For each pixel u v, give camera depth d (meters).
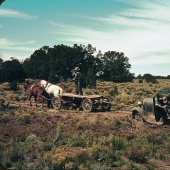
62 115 16.98
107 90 37.00
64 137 11.46
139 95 29.06
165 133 12.11
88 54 44.53
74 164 7.88
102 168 8.05
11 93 30.41
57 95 20.28
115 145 10.15
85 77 37.97
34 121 14.95
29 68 36.84
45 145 10.05
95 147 9.55
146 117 13.74
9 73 35.88
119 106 20.38
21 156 8.91
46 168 7.74
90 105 18.50
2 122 14.16
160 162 9.07
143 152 9.29
